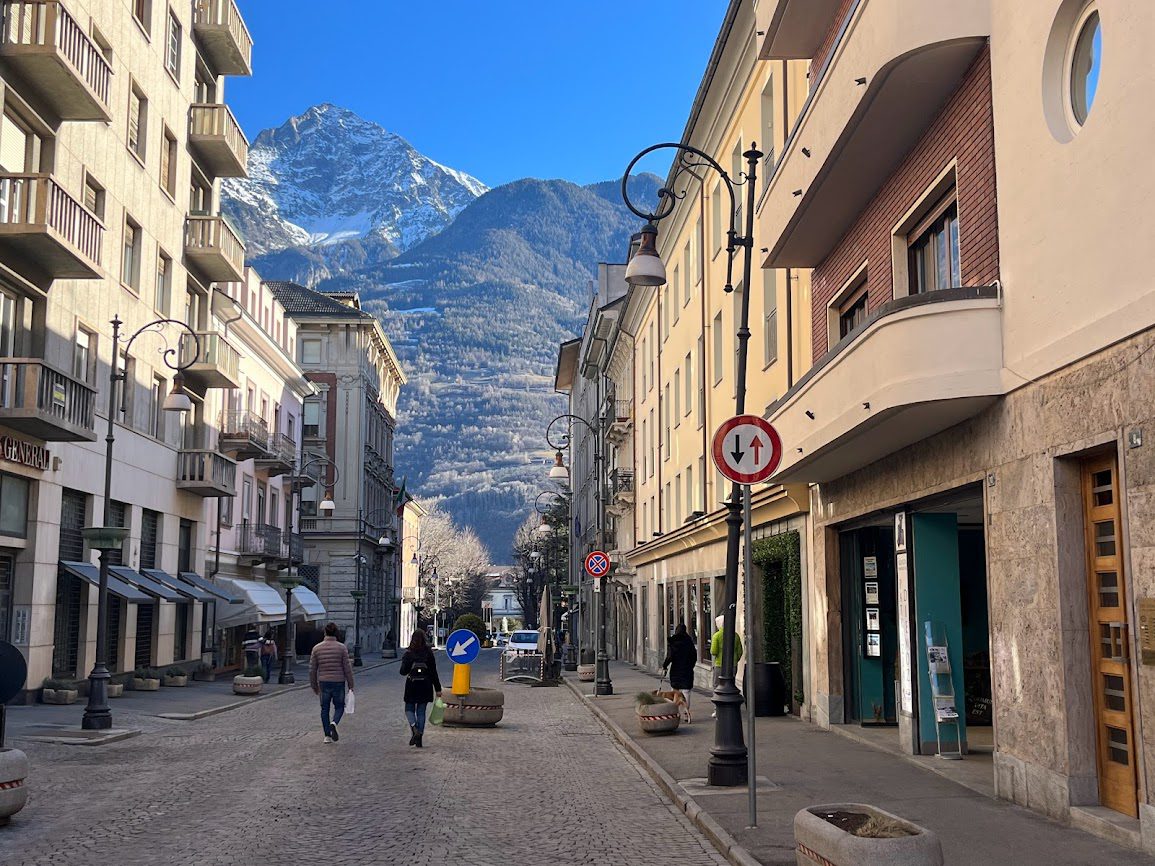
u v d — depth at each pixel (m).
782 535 20.81
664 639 39.09
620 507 48.91
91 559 27.27
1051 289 9.48
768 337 22.38
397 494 84.12
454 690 20.98
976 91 11.19
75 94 23.50
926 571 13.99
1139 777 8.17
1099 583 9.27
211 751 16.58
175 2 33.44
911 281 13.77
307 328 68.25
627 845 9.39
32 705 23.58
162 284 33.00
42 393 22.16
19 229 21.44
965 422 11.62
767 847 8.76
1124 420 8.34
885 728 17.02
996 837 8.75
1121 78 8.27
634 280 12.81
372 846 9.27
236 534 42.19
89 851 9.05
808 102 14.46
